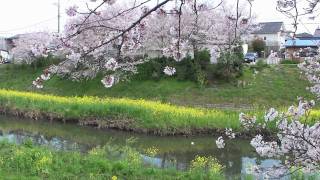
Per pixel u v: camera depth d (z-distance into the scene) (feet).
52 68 21.79
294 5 16.65
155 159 57.31
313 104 22.62
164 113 79.36
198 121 75.15
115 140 70.64
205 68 115.14
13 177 37.91
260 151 22.18
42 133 75.72
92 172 42.09
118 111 82.58
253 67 118.83
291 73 113.91
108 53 21.72
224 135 72.18
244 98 104.32
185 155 60.90
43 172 40.78
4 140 55.26
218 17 87.66
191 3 21.57
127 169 42.96
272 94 105.29
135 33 20.58
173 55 22.45
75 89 118.21
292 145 21.27
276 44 171.32
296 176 36.70
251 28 97.19
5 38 197.06
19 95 100.99
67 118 85.40
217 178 42.57
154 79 116.06
